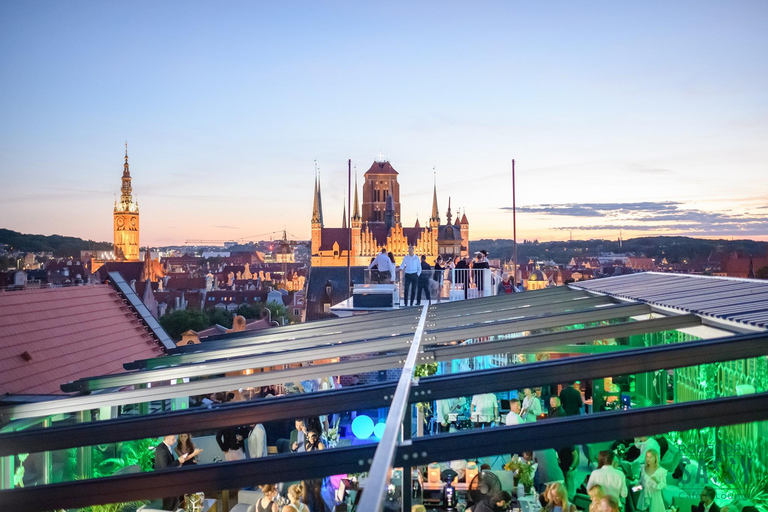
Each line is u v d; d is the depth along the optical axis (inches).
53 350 767.1
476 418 588.1
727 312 395.9
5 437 280.2
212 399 692.1
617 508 371.2
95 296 975.0
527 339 392.5
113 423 284.2
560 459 455.8
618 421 235.3
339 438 631.2
